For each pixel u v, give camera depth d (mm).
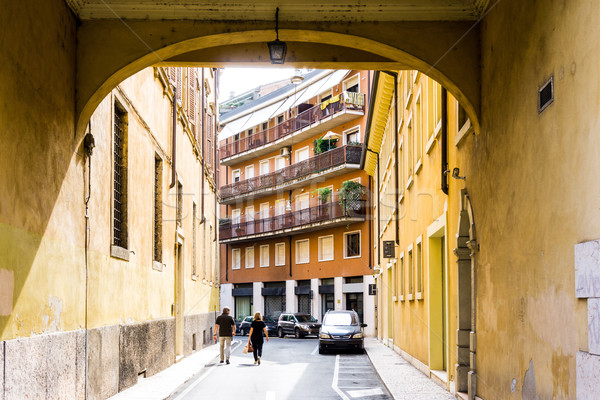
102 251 11234
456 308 12125
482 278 9945
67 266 9227
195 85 24906
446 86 10203
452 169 12453
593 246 5453
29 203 7727
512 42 8023
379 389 14031
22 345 7375
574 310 5953
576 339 5902
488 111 9383
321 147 43438
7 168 7043
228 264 56062
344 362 21750
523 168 7562
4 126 6949
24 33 7570
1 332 6863
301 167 44625
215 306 33812
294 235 48156
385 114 27438
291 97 51000
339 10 9836
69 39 9383
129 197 13547
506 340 8477
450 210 12758
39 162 8078
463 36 9953
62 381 8852
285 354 25953
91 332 10406
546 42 6688
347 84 44500
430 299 15805
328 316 27500
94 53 9750
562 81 6219
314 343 35031
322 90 46500
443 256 15930
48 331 8398
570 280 6059
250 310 53656
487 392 9609
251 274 52906
